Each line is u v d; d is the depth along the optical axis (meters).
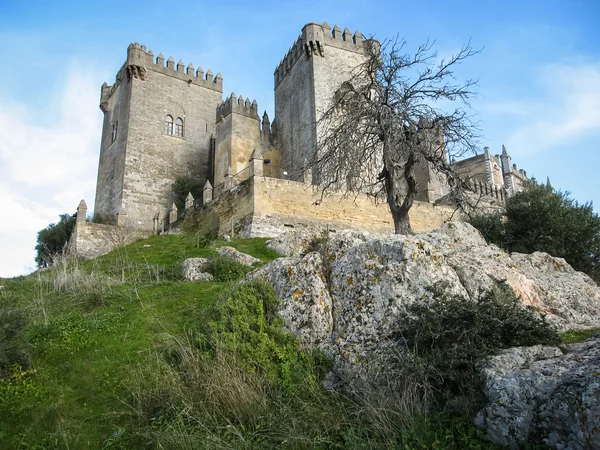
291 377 8.49
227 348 8.84
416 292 8.98
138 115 41.94
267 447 7.09
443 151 17.95
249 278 11.23
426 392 7.25
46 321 11.80
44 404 8.43
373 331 8.75
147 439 7.48
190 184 41.03
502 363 6.91
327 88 35.38
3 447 7.43
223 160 36.09
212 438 7.14
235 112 36.59
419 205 30.06
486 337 7.58
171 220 34.56
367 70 18.80
